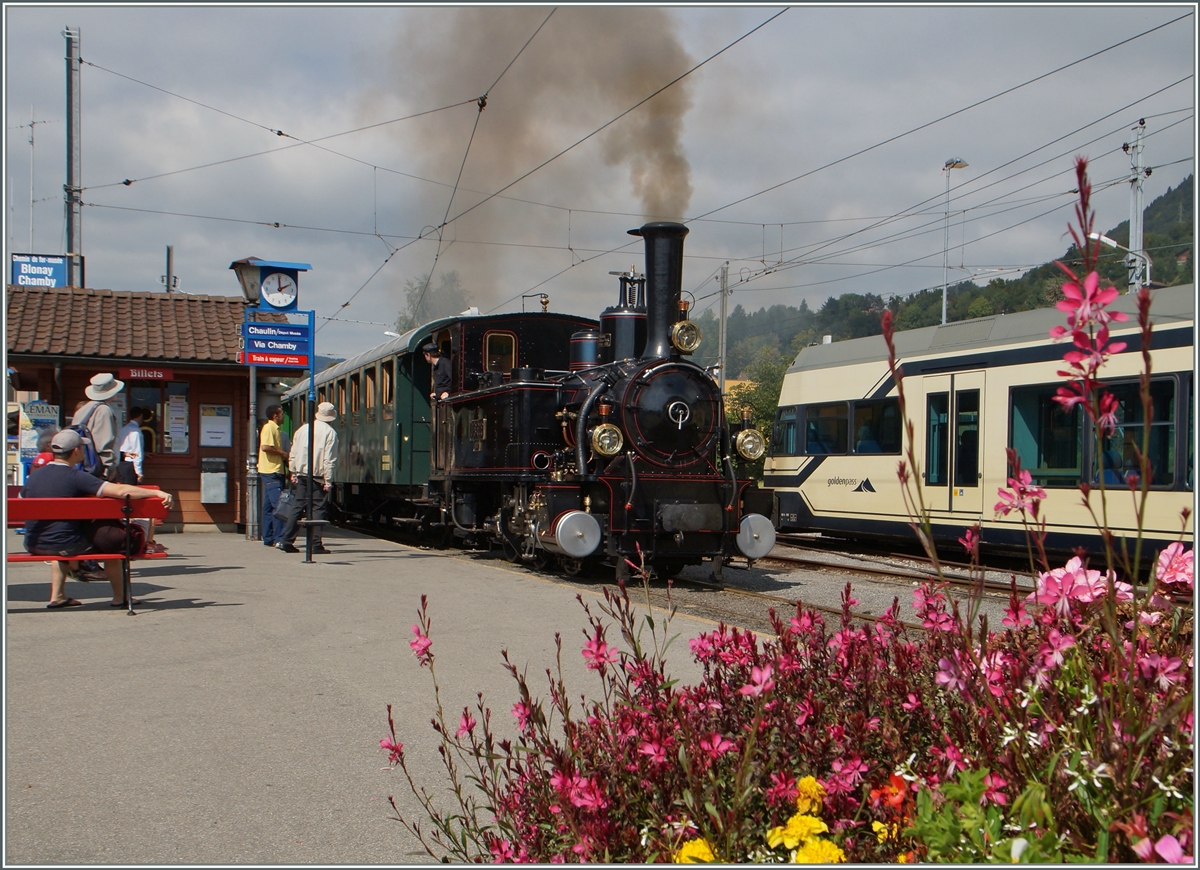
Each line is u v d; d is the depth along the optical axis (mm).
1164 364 10672
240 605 8305
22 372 14422
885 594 10125
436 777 4289
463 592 9242
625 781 2955
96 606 8195
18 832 3688
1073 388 2191
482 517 12930
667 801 2824
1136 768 2299
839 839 2641
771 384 34000
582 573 11359
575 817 2750
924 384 13984
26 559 7734
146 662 6266
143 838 3639
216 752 4578
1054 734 2697
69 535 7871
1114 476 11125
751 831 2699
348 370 18625
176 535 14523
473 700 5430
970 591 2949
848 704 3295
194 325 15141
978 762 2711
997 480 12664
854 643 3418
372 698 5480
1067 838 2387
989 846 2365
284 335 13875
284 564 11172
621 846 2705
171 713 5180
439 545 15180
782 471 16797
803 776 2895
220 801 4000
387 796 4059
